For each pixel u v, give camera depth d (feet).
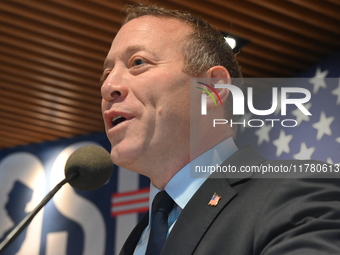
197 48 4.93
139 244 4.67
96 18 12.72
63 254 16.87
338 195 3.65
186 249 3.79
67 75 14.92
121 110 4.60
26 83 15.39
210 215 3.91
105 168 4.34
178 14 5.11
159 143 4.56
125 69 4.78
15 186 18.79
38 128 17.88
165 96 4.61
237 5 11.91
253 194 3.90
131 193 16.21
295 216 3.48
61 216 17.30
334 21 12.41
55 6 12.36
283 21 12.38
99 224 16.52
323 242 3.24
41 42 13.62
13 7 12.41
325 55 13.65
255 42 13.12
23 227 3.71
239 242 3.65
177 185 4.48
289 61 13.85
